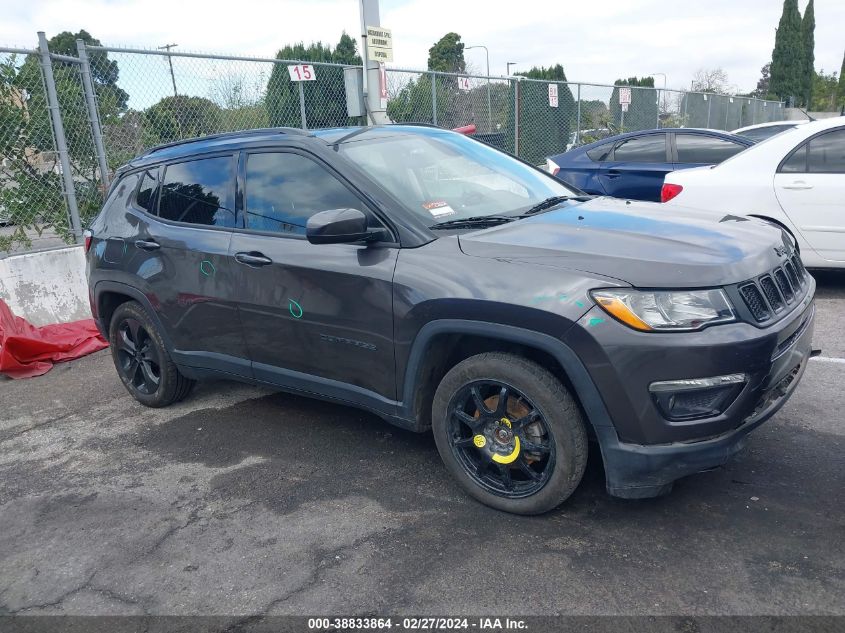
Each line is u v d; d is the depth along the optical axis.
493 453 3.22
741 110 23.97
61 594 2.93
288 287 3.69
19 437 4.69
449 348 3.33
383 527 3.22
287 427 4.43
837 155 6.18
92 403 5.21
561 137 14.51
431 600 2.69
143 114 7.65
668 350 2.70
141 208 4.62
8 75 6.78
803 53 56.12
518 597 2.67
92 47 7.23
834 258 6.26
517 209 3.77
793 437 3.78
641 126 17.08
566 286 2.84
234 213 4.05
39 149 7.04
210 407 4.88
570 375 2.85
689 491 3.31
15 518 3.59
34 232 7.09
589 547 2.94
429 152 4.06
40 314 6.93
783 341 2.92
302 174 3.76
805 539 2.88
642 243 3.04
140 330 4.82
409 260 3.27
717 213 3.73
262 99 8.60
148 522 3.44
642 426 2.80
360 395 3.62
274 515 3.40
